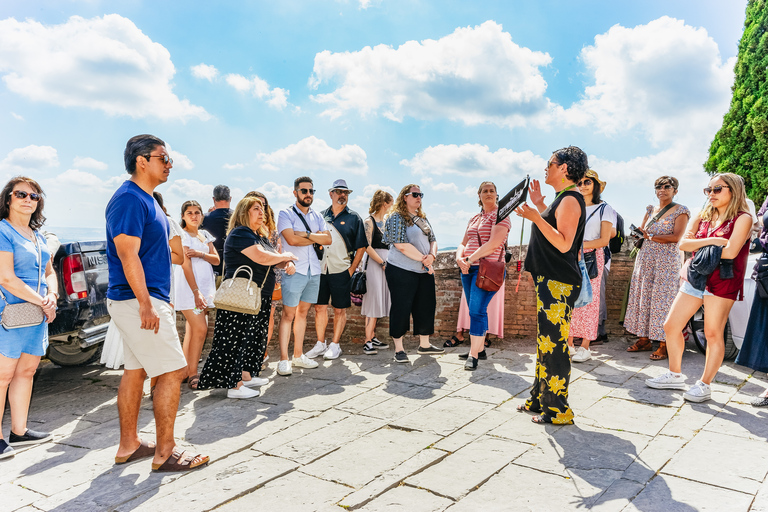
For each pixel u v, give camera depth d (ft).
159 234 9.59
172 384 9.66
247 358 14.92
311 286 17.13
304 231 16.61
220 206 20.72
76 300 15.70
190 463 9.66
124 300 9.34
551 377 11.51
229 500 8.43
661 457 9.63
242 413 12.93
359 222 18.83
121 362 15.25
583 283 11.71
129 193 9.17
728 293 12.41
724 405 12.49
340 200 18.67
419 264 17.74
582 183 16.57
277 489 8.80
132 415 10.16
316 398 14.07
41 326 11.62
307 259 16.71
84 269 16.03
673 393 13.52
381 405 13.33
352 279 19.22
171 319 9.74
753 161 41.11
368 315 19.53
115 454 10.66
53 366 19.85
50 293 12.05
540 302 11.62
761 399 12.28
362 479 9.07
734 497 8.05
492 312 18.89
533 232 11.63
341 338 21.94
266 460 10.01
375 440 10.93
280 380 15.97
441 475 9.18
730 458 9.50
